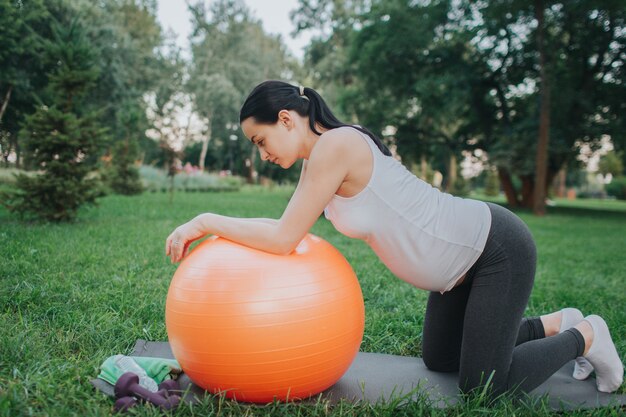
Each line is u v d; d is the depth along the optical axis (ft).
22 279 11.48
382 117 64.69
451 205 6.47
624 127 59.67
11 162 45.21
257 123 6.28
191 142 144.66
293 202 6.17
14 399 5.77
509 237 6.39
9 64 42.39
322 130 6.52
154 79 99.35
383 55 59.11
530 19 54.80
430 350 7.64
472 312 6.45
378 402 6.36
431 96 60.03
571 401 6.79
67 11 49.90
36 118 23.48
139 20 103.55
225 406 6.17
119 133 66.49
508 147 58.65
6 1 34.94
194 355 5.99
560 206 77.30
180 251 6.63
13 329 8.27
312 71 100.17
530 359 6.56
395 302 11.78
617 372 6.97
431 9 56.80
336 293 6.23
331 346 6.09
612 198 155.53
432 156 73.15
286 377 5.94
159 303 10.61
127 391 6.10
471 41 57.57
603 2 48.19
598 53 58.49
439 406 6.40
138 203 39.63
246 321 5.78
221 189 84.38
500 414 6.11
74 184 23.56
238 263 6.06
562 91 56.18
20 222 22.77
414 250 6.34
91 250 15.85
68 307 9.78
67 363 7.09
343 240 22.95
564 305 12.40
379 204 6.15
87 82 25.26
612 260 21.48
